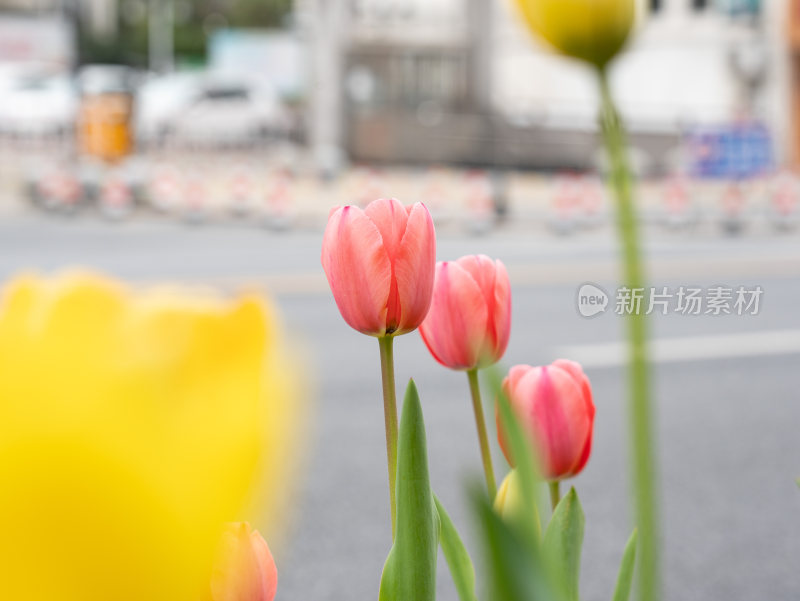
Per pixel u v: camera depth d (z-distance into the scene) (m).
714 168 17.67
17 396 0.17
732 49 25.59
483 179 17.27
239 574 0.49
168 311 0.18
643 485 0.44
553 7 0.42
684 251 13.74
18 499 0.17
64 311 0.18
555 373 0.73
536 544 0.33
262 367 0.18
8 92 24.52
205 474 0.18
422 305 0.65
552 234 16.16
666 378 7.37
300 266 11.56
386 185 19.17
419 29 24.08
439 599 3.82
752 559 4.32
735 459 5.57
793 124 25.53
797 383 7.25
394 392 0.66
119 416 0.18
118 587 0.18
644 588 0.45
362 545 4.36
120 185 15.98
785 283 11.13
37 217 15.84
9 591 0.18
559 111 24.27
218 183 18.94
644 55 25.97
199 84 25.94
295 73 32.44
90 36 50.50
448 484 4.96
